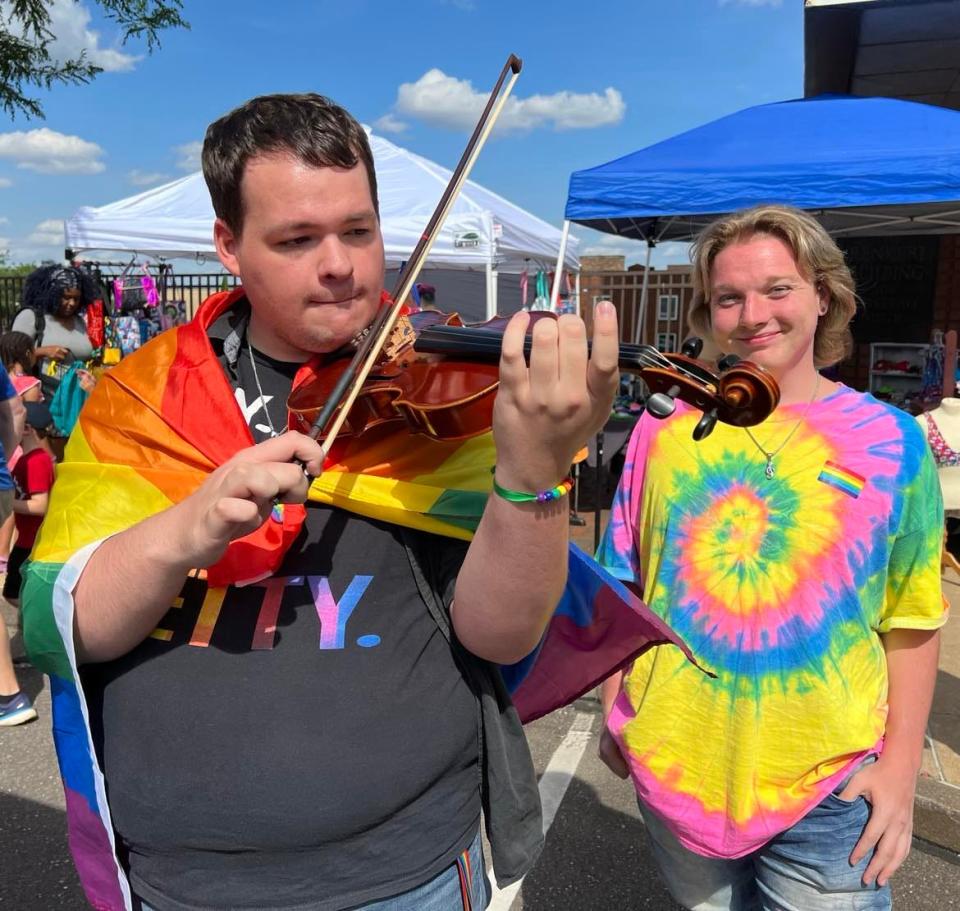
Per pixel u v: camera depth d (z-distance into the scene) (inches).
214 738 41.4
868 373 299.4
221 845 41.8
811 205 169.0
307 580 43.5
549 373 32.3
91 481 45.7
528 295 432.1
